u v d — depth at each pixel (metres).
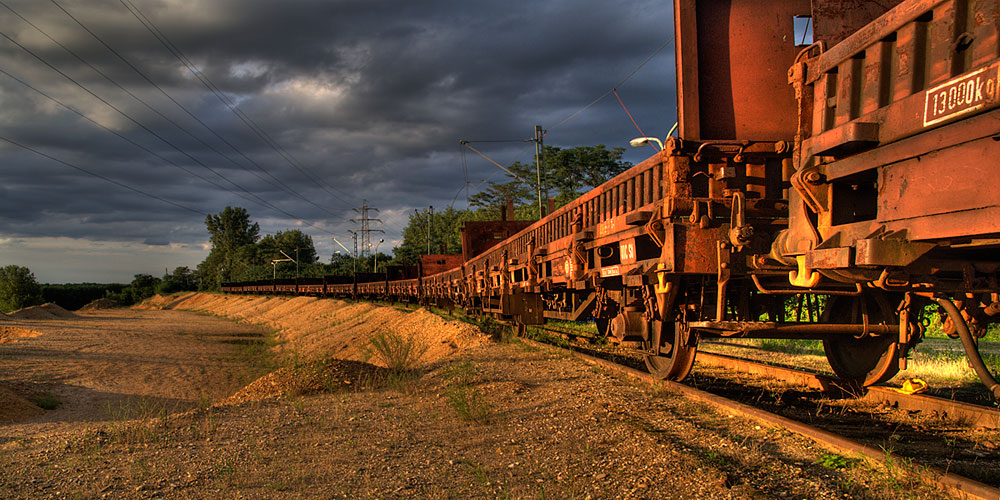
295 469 5.02
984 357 10.24
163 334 38.44
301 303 55.75
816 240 4.02
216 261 141.62
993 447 4.57
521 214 68.81
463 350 13.55
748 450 4.53
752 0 5.65
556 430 5.82
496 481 4.44
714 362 10.00
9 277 79.62
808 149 4.00
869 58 3.51
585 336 14.70
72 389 17.28
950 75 2.94
